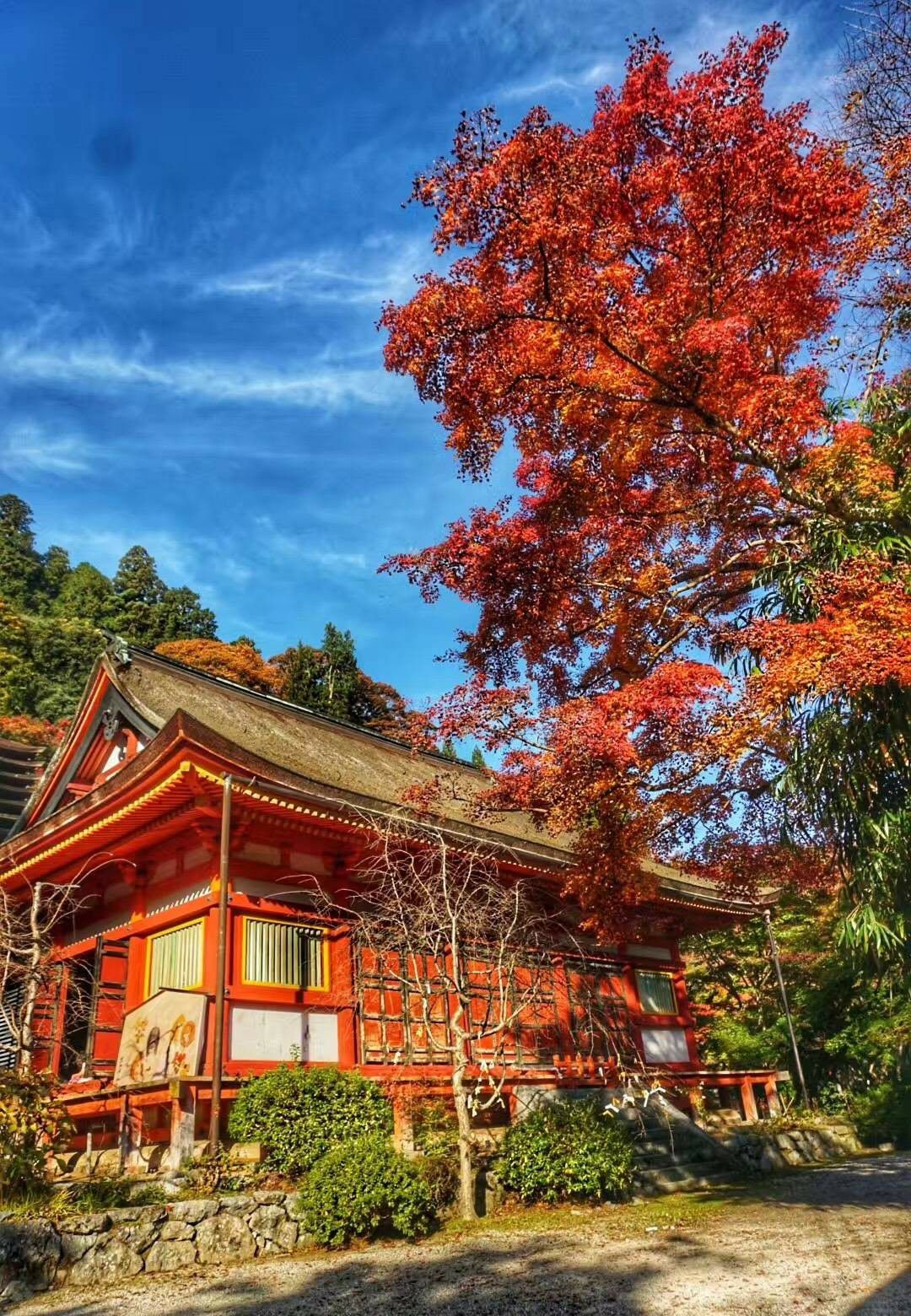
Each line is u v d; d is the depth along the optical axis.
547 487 12.10
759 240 9.84
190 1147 10.82
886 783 9.61
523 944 15.16
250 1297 7.68
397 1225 9.88
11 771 26.34
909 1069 23.83
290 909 13.75
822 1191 12.99
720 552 12.66
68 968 15.20
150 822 13.86
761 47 9.07
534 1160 11.91
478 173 9.05
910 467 10.56
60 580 94.94
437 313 9.81
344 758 19.52
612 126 9.59
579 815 10.53
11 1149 9.41
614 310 9.72
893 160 9.77
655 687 9.41
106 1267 8.52
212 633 75.06
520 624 12.51
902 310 10.65
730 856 12.66
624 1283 7.52
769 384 9.66
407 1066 13.64
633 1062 18.50
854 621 8.96
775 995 26.44
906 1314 6.01
